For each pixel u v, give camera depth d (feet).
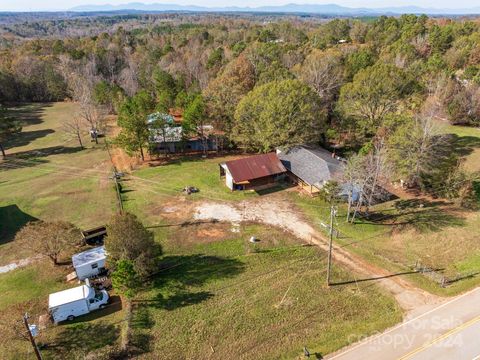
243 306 88.22
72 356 75.10
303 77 221.25
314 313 85.35
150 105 234.79
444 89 218.18
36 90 357.00
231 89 199.00
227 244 114.52
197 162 184.03
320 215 130.52
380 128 169.48
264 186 154.81
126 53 405.39
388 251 108.47
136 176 168.66
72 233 103.40
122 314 86.58
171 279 98.68
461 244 108.58
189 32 518.78
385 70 179.32
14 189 158.10
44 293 94.12
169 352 75.66
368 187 128.36
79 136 216.13
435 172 133.28
